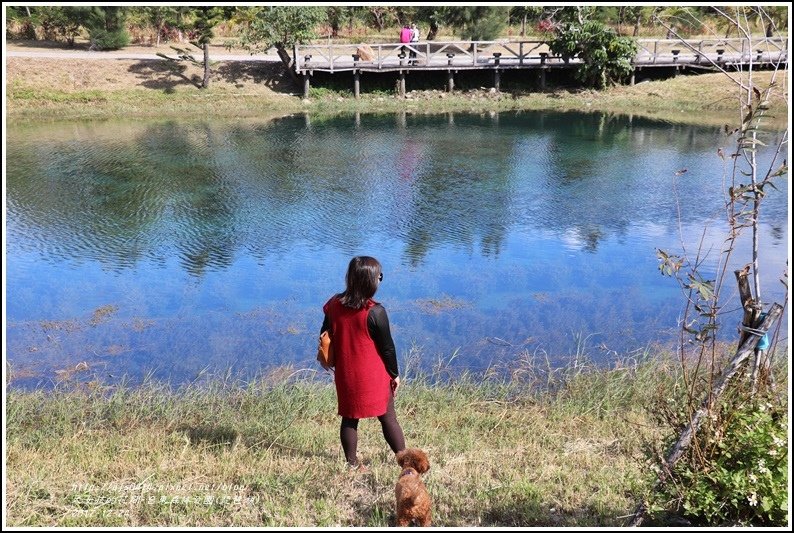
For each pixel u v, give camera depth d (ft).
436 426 18.99
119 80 98.27
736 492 11.62
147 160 63.72
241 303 31.45
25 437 18.01
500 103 99.04
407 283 33.60
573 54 102.22
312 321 29.48
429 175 57.88
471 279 34.12
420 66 101.60
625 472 15.16
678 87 100.78
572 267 35.76
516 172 58.85
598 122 85.10
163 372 24.71
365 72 105.19
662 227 42.80
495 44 114.32
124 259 37.63
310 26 99.50
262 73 104.68
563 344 26.50
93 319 29.53
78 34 120.37
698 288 11.90
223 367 25.09
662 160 62.90
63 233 42.19
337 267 36.24
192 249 39.37
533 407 20.79
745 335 11.79
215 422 19.61
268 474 15.20
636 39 103.35
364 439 17.75
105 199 50.14
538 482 14.90
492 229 42.93
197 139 74.49
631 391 21.42
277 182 55.52
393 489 14.46
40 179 56.03
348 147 70.13
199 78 101.40
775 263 35.12
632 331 27.61
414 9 131.75
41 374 24.43
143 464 15.94
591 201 49.29
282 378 24.08
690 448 12.28
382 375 14.30
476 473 15.35
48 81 94.73
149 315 30.04
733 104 91.15
